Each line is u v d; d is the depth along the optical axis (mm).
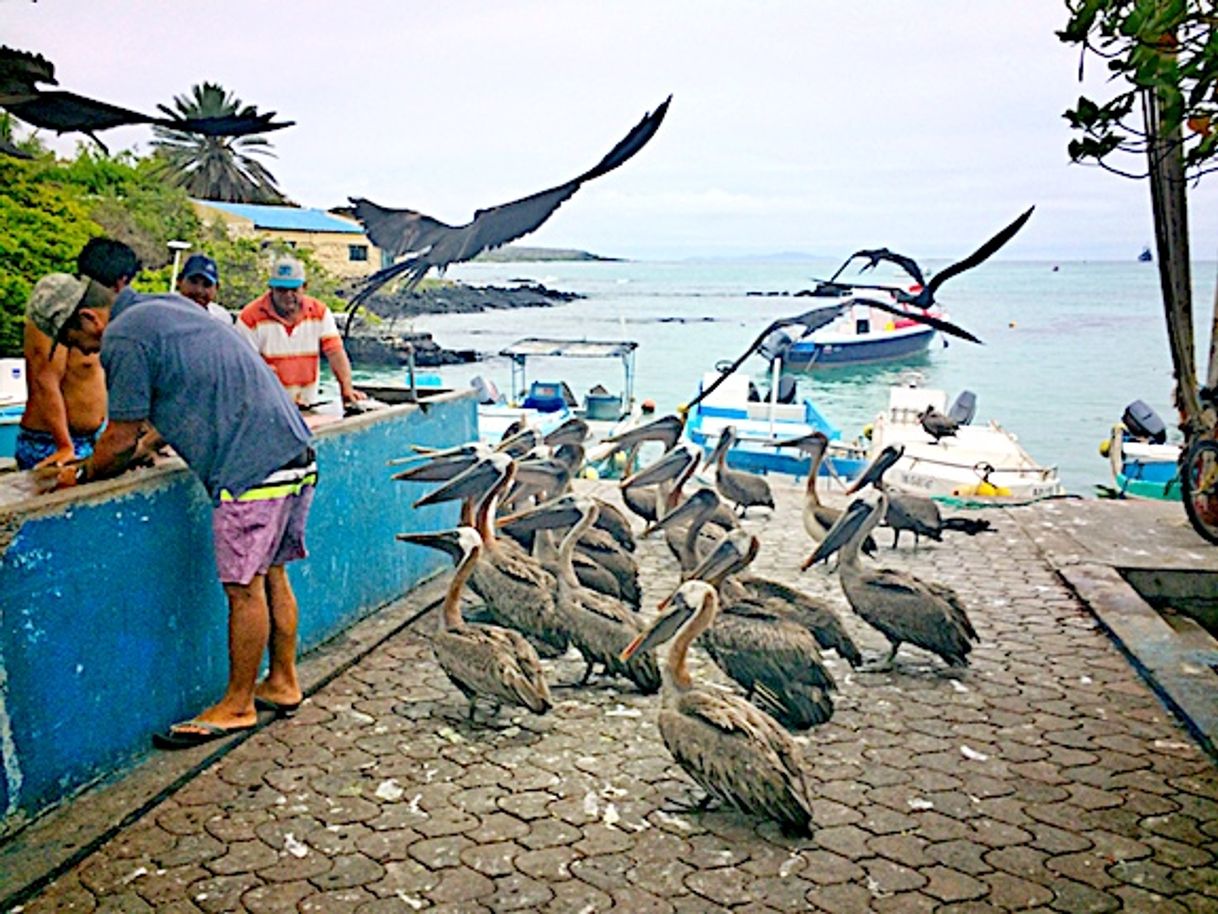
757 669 6281
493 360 49000
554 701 6625
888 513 10266
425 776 5578
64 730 5078
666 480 10125
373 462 8180
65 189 19625
